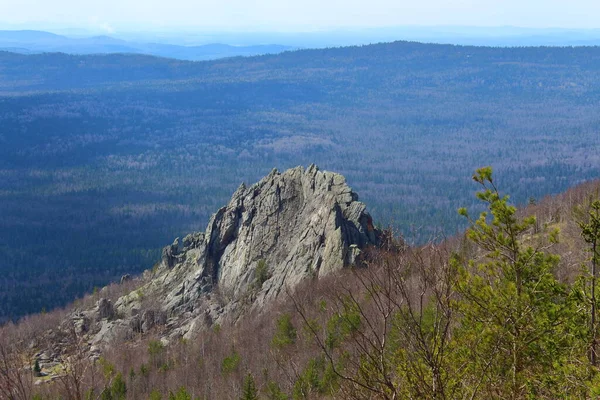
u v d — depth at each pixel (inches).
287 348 2377.0
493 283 1088.2
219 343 3946.9
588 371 855.7
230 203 6087.6
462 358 779.4
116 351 4640.8
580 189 5620.1
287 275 4623.5
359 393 575.5
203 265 5940.0
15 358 586.6
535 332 926.4
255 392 2182.6
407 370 605.3
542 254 1092.5
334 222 4478.3
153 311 5580.7
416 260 633.0
